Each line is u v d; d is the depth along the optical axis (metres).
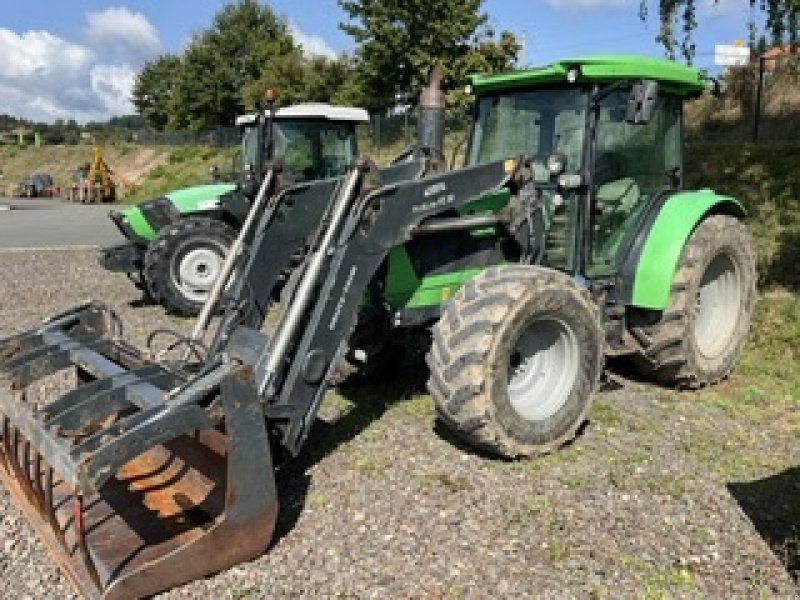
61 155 48.50
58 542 3.39
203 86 44.31
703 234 5.43
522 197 4.92
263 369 3.80
